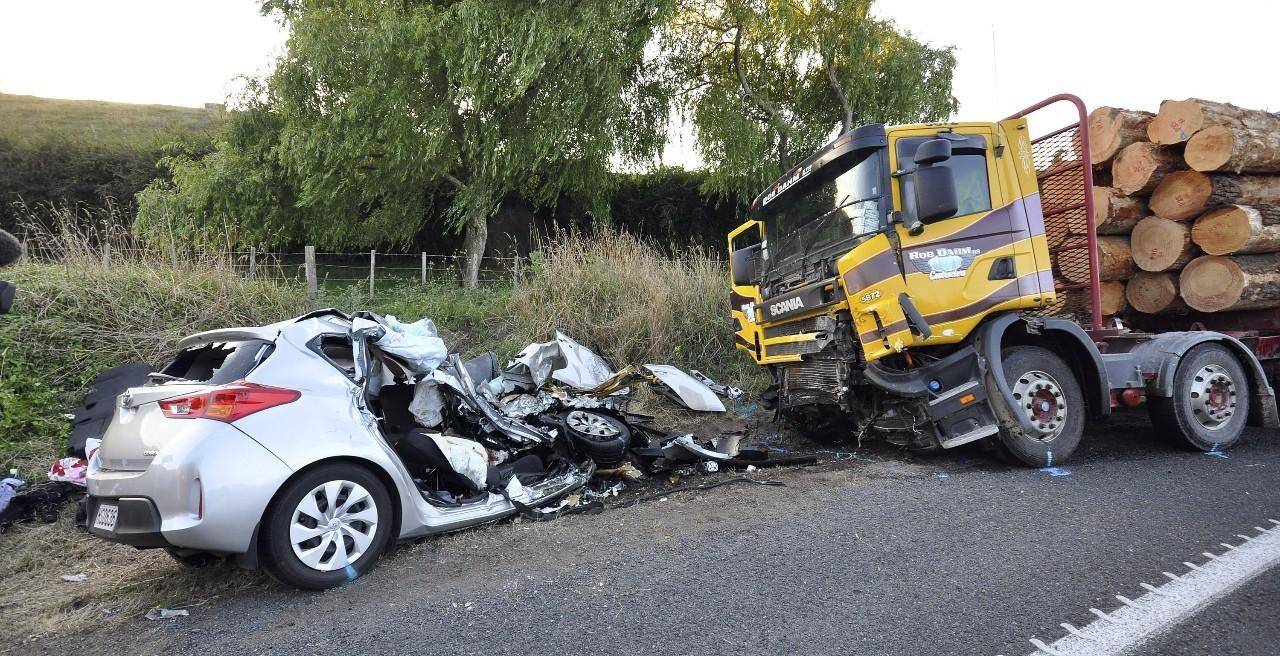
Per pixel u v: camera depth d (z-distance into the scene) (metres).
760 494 4.84
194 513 3.14
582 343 9.44
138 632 3.09
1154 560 3.37
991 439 5.44
